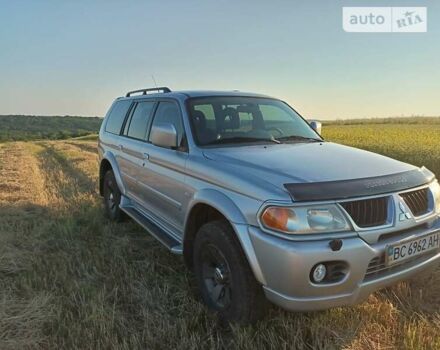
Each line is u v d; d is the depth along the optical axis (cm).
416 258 291
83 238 522
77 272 415
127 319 325
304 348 280
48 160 1645
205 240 319
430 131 2844
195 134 377
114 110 643
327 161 320
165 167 400
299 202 256
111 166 586
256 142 389
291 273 250
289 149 364
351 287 260
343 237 257
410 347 275
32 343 289
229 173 305
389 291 353
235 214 283
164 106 452
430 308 330
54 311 331
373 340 289
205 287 332
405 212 281
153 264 423
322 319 305
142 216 491
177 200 380
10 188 924
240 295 289
